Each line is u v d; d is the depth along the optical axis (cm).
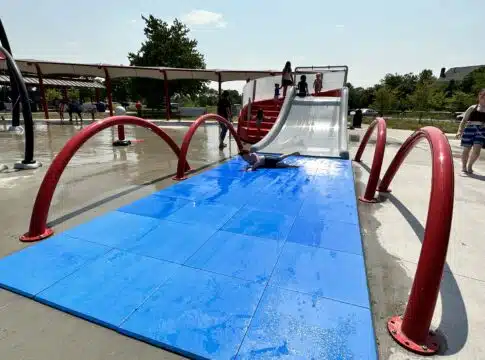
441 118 2753
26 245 308
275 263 281
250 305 223
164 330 199
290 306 223
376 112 3759
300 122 1045
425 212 418
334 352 184
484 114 589
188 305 223
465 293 246
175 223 366
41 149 880
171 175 600
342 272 268
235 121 2169
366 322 208
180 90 3531
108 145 983
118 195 470
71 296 231
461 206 448
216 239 326
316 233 343
